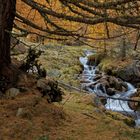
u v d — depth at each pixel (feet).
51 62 71.15
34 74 30.66
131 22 20.67
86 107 31.91
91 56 86.02
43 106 25.58
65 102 31.99
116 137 23.79
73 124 25.35
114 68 74.02
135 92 61.82
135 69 71.67
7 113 24.20
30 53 30.32
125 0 20.49
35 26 25.23
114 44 52.39
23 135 22.07
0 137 21.59
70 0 22.45
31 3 23.12
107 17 21.26
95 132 24.40
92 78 68.90
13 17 26.76
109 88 60.70
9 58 28.22
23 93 26.84
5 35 27.02
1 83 26.76
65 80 58.65
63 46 92.53
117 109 47.50
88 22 21.58
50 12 22.62
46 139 21.65
